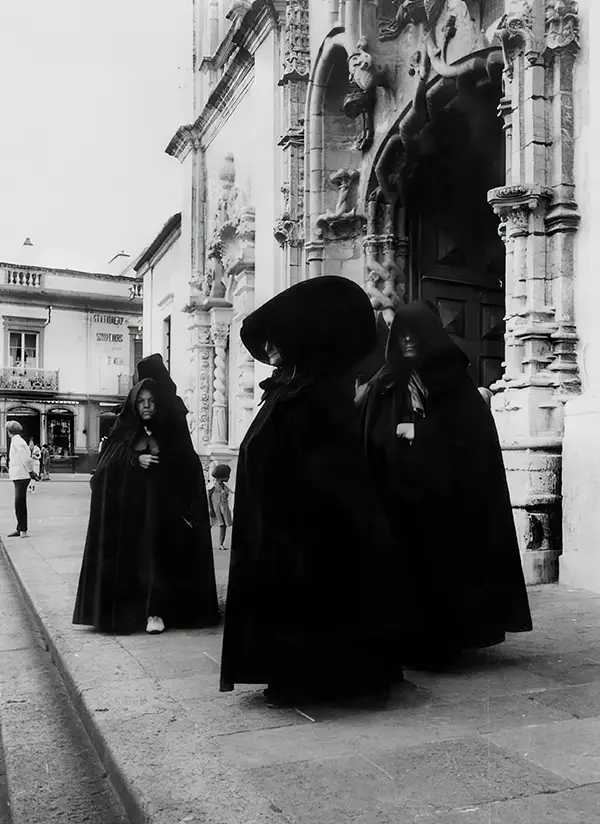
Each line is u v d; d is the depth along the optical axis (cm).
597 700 316
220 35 1450
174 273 1758
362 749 262
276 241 1013
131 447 484
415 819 210
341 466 311
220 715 305
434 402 377
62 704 374
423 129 781
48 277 3509
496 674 357
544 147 597
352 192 916
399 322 383
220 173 1332
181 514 480
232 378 1333
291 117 969
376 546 313
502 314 919
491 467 377
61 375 3541
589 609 494
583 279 584
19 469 1059
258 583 313
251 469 320
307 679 309
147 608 467
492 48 660
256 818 212
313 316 321
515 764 247
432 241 886
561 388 586
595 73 573
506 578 372
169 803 224
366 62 805
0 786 288
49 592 611
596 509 547
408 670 366
